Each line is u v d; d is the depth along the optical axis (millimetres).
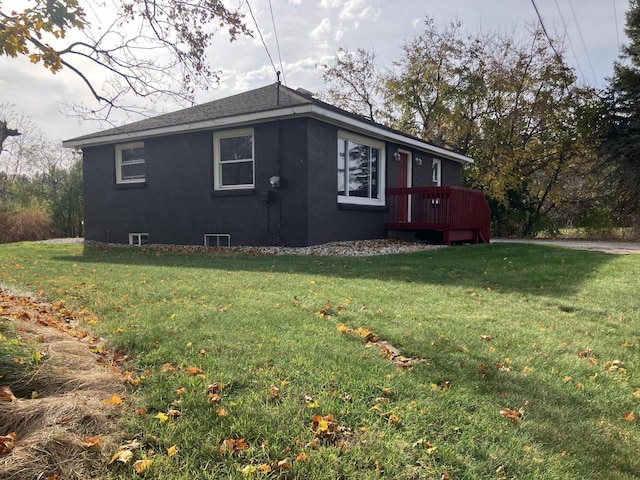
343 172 11016
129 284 5543
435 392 2643
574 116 20484
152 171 12250
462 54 22766
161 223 12203
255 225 10508
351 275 6488
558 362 3211
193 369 2764
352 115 10508
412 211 12508
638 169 18938
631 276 6691
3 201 19766
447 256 9055
